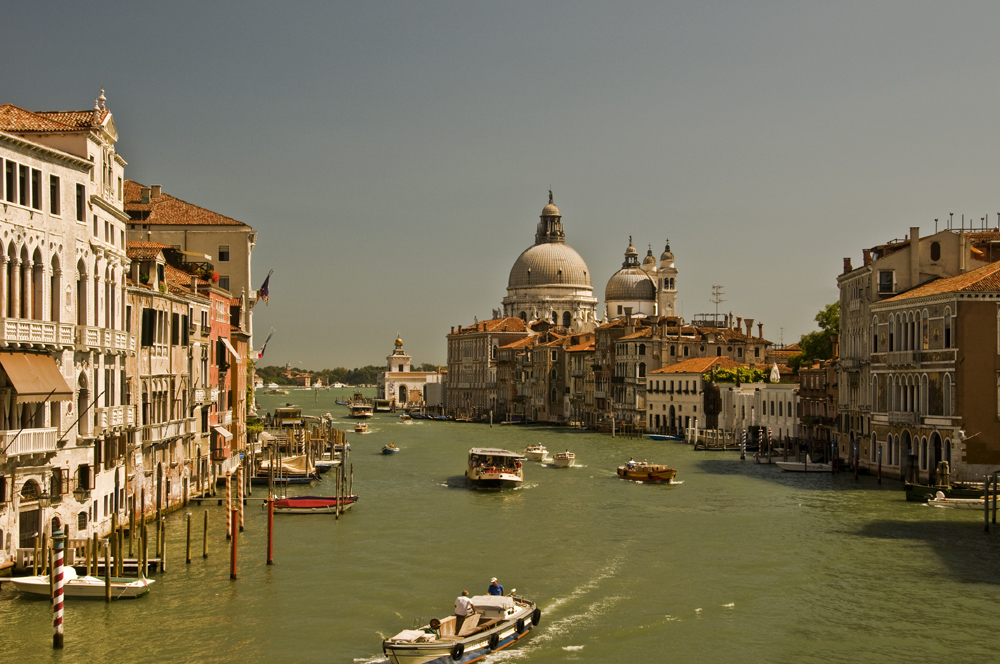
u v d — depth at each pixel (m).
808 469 89.81
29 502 39.84
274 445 87.75
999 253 83.31
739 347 157.75
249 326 84.56
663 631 39.03
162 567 45.69
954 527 58.50
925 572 47.56
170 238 82.31
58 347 40.41
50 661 34.38
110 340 45.38
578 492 77.50
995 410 67.81
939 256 81.19
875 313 81.31
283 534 56.66
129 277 52.31
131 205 83.00
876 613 41.12
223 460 71.12
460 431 166.25
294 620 39.78
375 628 39.06
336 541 55.22
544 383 191.50
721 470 93.19
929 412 71.75
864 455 85.38
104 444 45.03
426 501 72.19
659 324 155.25
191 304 61.09
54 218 40.78
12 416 39.41
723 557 51.28
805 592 44.28
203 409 65.81
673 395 144.12
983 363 67.88
